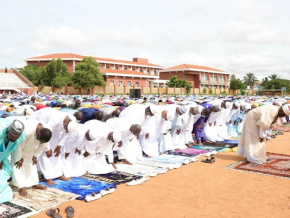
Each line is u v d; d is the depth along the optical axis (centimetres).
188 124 945
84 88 4562
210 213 475
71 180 621
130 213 471
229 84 7475
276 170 709
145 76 5784
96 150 680
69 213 455
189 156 841
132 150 773
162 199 531
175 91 5503
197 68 6888
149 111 808
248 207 499
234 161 798
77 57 5497
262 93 7075
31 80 4978
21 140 501
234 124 1196
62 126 601
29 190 557
